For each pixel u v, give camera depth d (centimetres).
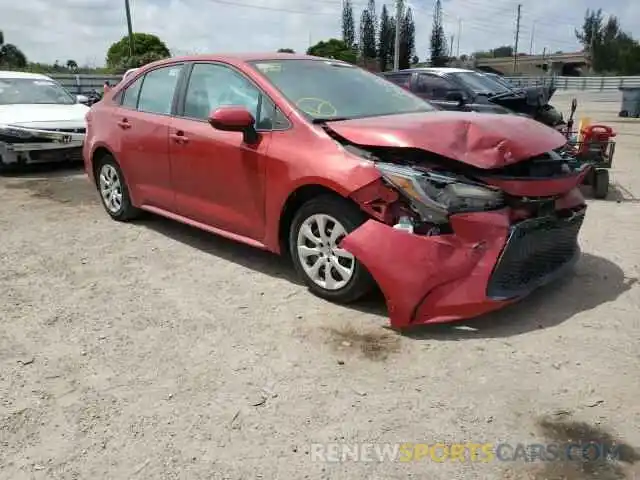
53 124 903
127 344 352
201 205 486
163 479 242
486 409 285
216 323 377
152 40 4144
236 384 308
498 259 346
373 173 354
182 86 510
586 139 747
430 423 275
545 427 272
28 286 441
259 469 247
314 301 405
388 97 478
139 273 466
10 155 875
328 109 428
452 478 241
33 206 696
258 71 452
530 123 414
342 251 382
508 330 362
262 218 432
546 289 425
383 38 6431
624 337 354
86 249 527
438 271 338
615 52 5969
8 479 242
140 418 281
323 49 5109
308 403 291
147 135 530
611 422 275
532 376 313
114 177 610
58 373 321
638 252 512
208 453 257
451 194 342
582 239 553
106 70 3309
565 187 384
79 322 381
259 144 423
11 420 281
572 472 243
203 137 468
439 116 417
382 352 337
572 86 4159
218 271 468
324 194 390
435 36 7019
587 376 313
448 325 368
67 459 254
